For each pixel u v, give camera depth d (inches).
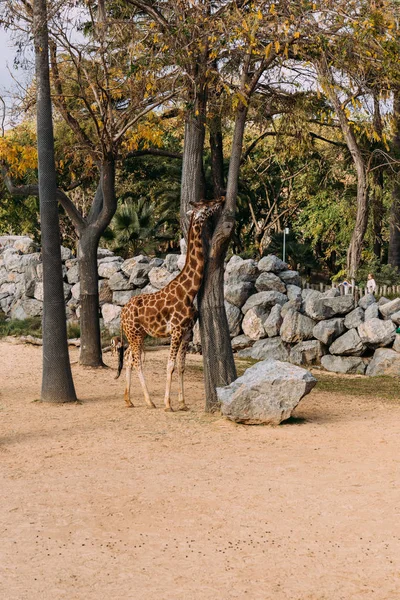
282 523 293.1
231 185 545.0
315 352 786.2
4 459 398.9
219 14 543.8
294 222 2132.1
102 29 628.7
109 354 855.7
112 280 967.6
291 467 377.4
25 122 749.3
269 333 821.2
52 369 578.6
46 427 483.5
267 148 1664.6
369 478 355.3
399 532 281.4
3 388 650.8
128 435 458.0
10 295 1108.5
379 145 1401.3
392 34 526.0
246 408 484.1
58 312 583.8
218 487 342.0
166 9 567.2
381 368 742.5
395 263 1536.7
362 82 545.0
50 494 334.0
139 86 668.7
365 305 791.1
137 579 240.7
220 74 563.2
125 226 1349.7
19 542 275.4
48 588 233.8
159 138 782.5
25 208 1690.5
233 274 874.8
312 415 529.0
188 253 542.6
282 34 524.4
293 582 237.0
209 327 537.6
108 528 289.9
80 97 689.6
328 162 1606.8
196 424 492.1
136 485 346.6
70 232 2060.8
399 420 509.7
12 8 604.7
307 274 2030.0
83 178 895.7
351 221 1660.9
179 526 291.3
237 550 265.4
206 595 227.5
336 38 526.6
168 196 1772.9
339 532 282.4
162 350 885.8
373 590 230.7
